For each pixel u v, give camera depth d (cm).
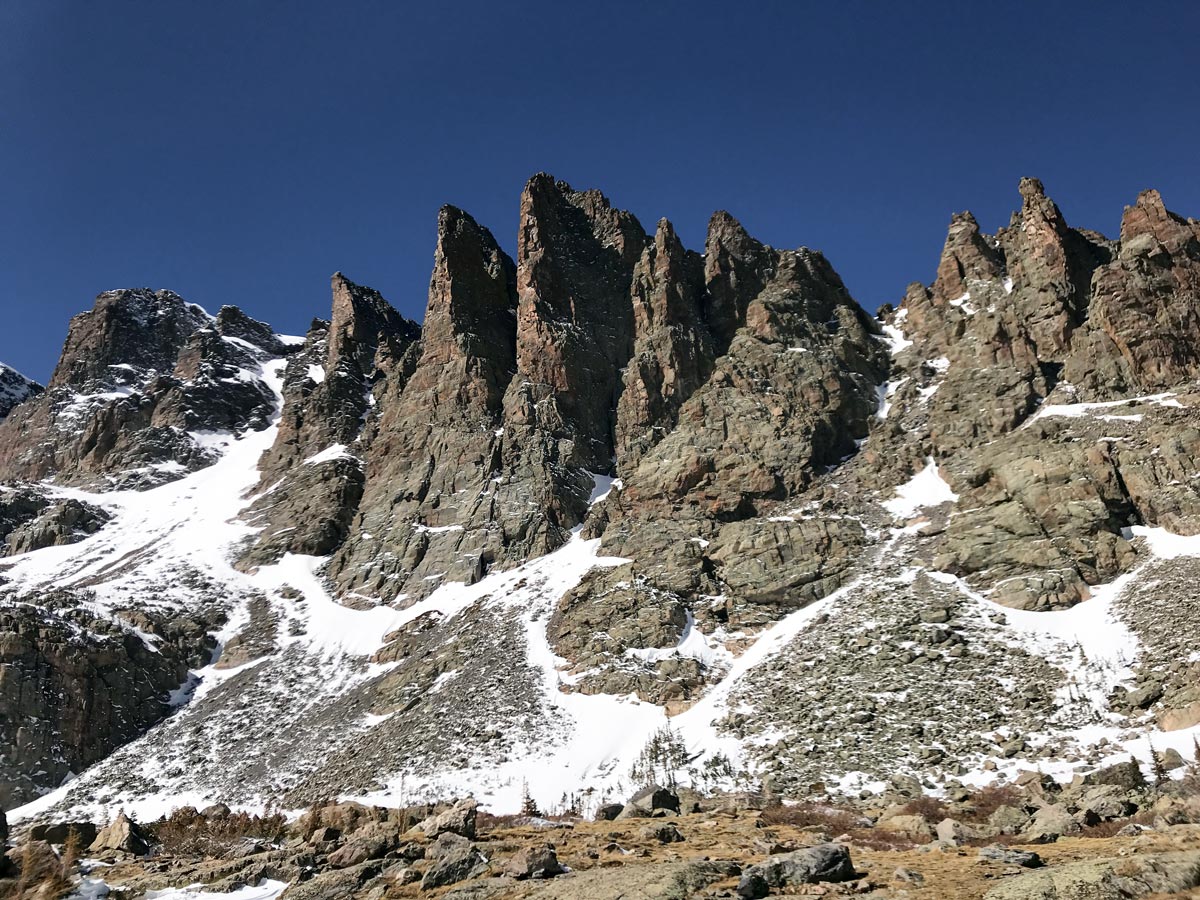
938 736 5559
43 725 8075
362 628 10050
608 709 7025
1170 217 10500
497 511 11019
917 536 8400
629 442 11800
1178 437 7838
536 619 8694
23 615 8819
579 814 5391
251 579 11825
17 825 7050
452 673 8162
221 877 2861
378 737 7344
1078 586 6900
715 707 6750
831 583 8119
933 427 10250
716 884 2203
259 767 7456
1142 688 5388
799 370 11775
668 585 8594
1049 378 10362
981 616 6900
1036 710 5597
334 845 3189
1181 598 6212
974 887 2044
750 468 10262
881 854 2766
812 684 6581
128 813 7006
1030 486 7956
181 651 9931
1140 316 9706
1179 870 1794
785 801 5119
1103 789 3875
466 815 3397
